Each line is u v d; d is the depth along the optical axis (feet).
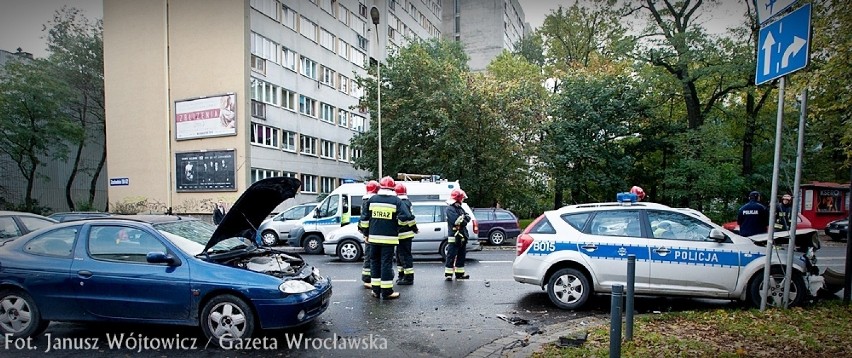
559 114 89.35
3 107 94.43
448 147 84.99
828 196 81.05
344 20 126.52
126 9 99.55
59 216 40.91
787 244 24.21
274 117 98.94
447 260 33.19
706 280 22.90
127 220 19.69
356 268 39.01
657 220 23.99
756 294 22.67
